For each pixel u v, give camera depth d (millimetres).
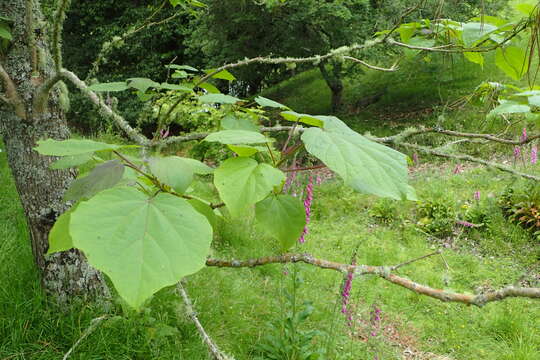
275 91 14977
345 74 10656
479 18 1138
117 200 576
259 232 4699
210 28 10320
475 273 4746
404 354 3363
